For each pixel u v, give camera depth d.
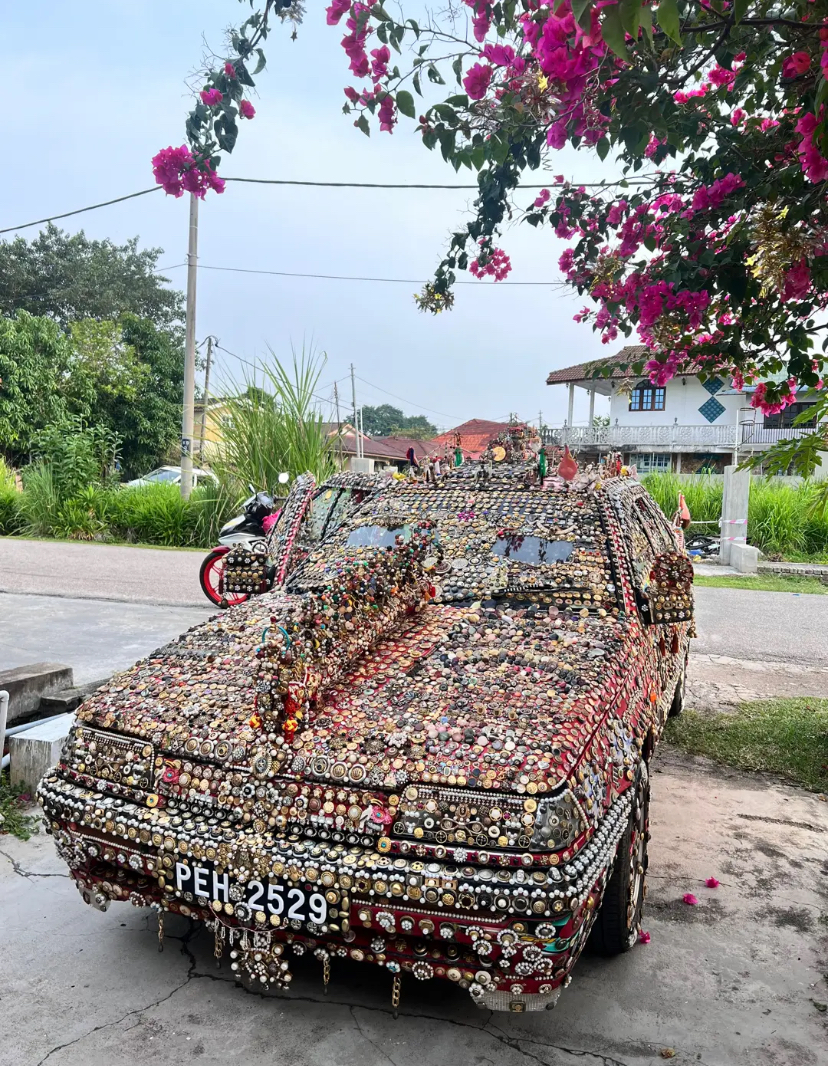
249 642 3.20
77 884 2.75
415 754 2.33
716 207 3.99
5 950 2.96
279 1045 2.47
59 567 13.05
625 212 4.70
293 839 2.33
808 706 6.31
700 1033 2.56
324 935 2.29
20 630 8.03
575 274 4.96
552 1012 2.66
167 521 17.05
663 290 4.21
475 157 3.84
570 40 3.17
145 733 2.61
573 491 4.12
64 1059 2.39
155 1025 2.55
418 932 2.18
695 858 3.80
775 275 3.66
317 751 2.39
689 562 3.46
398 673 2.83
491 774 2.22
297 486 5.28
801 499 17.02
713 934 3.16
